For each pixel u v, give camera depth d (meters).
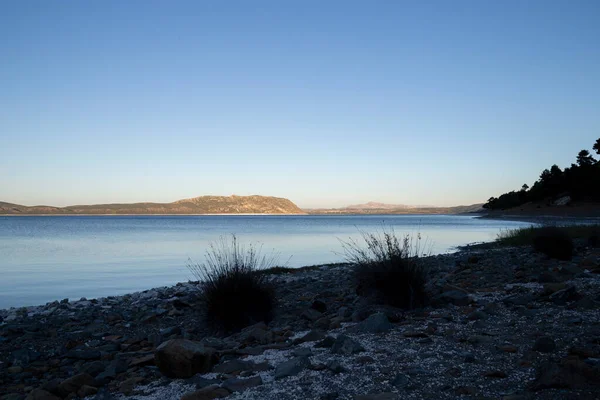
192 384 5.41
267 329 8.18
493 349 5.60
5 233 69.81
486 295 9.34
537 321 6.78
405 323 7.28
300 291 13.26
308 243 42.00
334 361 5.45
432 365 5.13
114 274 22.34
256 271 9.58
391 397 4.24
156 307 12.53
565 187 135.00
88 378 5.94
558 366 4.41
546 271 11.70
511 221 108.62
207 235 61.09
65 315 11.89
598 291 8.57
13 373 6.93
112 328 10.12
